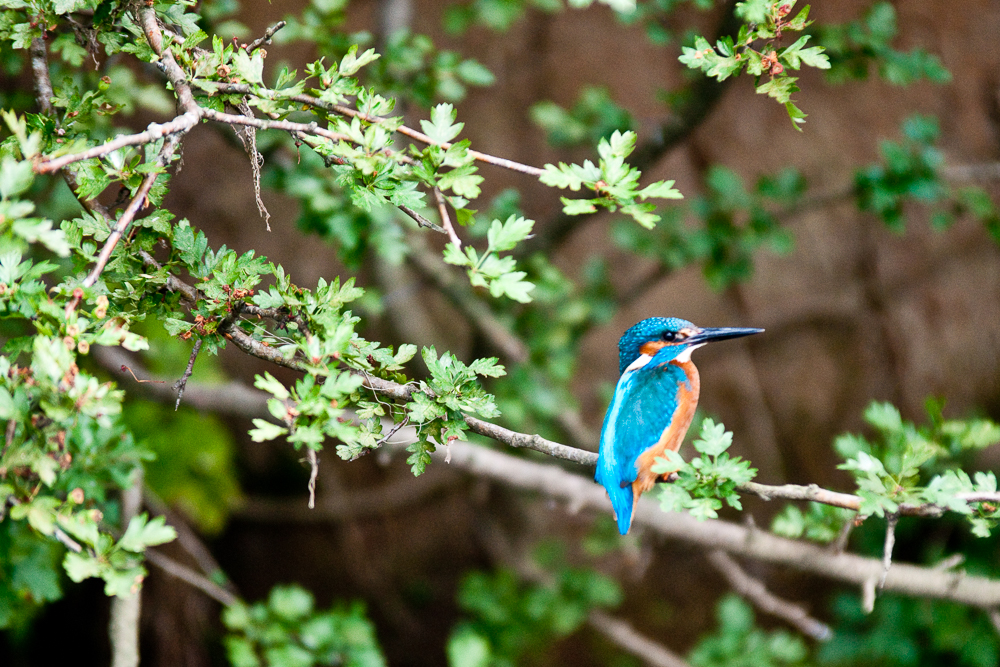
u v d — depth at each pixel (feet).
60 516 10.57
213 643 37.14
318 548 51.08
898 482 14.62
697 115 29.25
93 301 11.17
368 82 24.47
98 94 14.20
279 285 12.91
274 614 25.08
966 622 29.12
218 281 12.67
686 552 51.13
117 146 10.69
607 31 49.29
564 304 34.58
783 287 50.11
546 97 48.93
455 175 11.64
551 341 33.81
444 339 49.21
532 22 48.55
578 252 49.80
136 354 32.27
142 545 11.00
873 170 30.42
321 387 11.37
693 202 33.71
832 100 48.19
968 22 45.11
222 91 12.98
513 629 32.68
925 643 33.47
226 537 49.98
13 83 29.17
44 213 25.62
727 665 28.50
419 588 51.13
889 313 48.93
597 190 11.72
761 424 49.65
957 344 47.80
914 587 22.82
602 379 49.88
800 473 49.52
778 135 48.52
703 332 20.70
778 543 24.30
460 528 52.19
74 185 13.09
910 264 48.91
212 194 46.44
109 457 14.62
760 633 29.07
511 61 48.67
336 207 23.98
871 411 18.34
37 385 10.53
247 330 13.56
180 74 12.50
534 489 29.09
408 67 24.50
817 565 23.48
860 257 49.49
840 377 49.67
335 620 24.98
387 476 49.16
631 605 51.13
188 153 46.29
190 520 40.11
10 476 10.76
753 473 13.56
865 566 23.16
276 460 48.08
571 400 34.83
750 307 50.11
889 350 48.85
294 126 11.76
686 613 51.37
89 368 29.76
